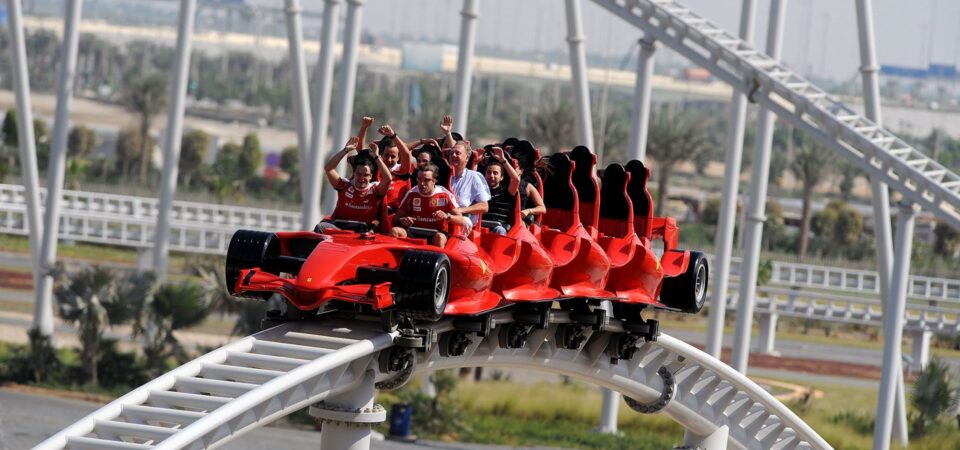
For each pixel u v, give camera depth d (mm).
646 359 82250
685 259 73875
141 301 152125
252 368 54219
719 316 131250
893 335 110125
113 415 51562
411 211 57281
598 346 75875
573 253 64062
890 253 130000
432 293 51781
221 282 153000
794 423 93312
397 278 52562
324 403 59719
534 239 61844
